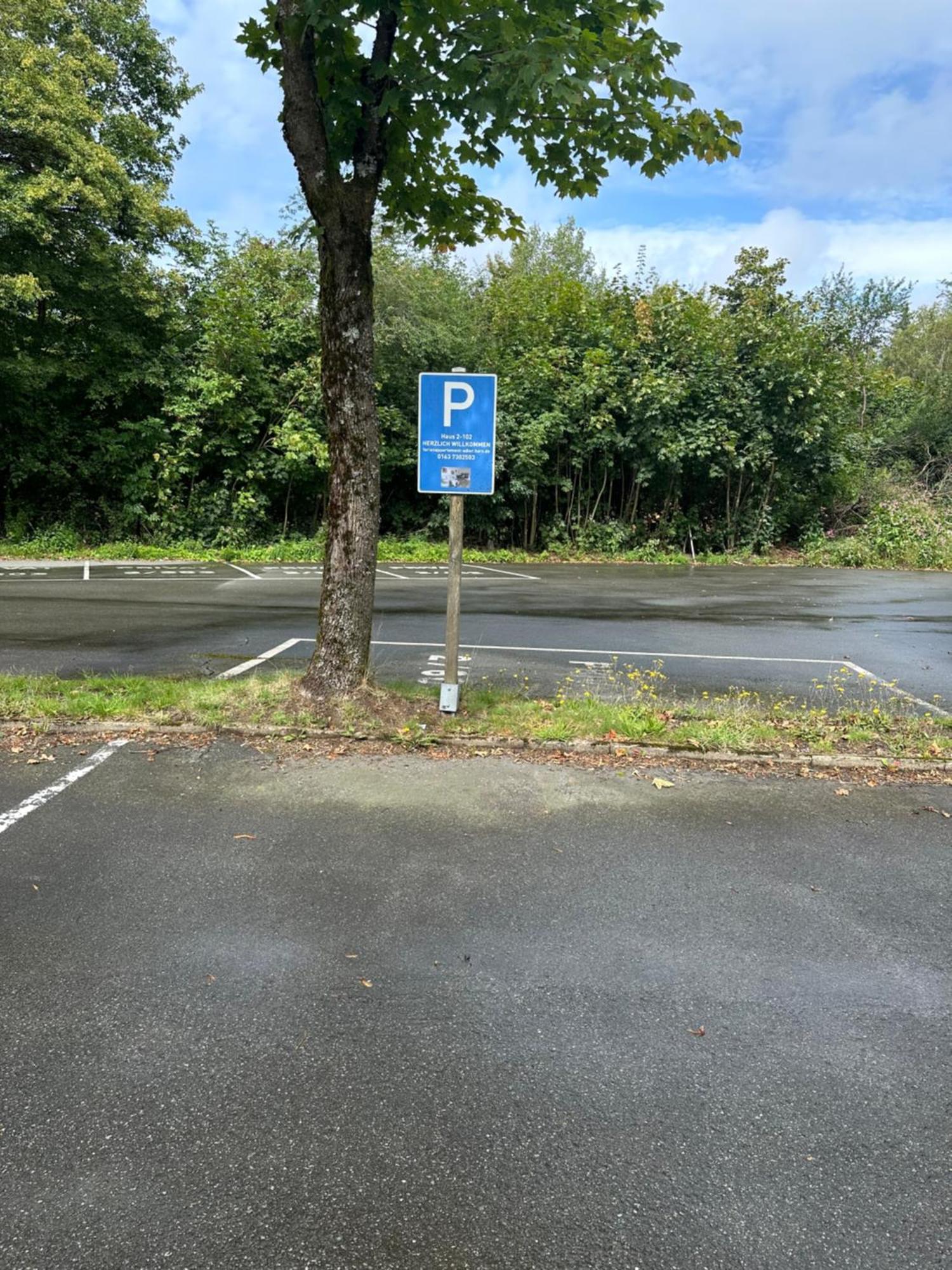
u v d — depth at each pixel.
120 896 3.33
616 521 23.64
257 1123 2.17
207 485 20.66
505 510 22.69
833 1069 2.44
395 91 4.65
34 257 17.33
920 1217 1.93
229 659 7.62
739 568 21.22
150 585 13.78
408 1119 2.20
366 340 5.38
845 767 5.02
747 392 23.02
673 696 6.70
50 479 19.94
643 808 4.35
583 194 5.72
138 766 4.75
